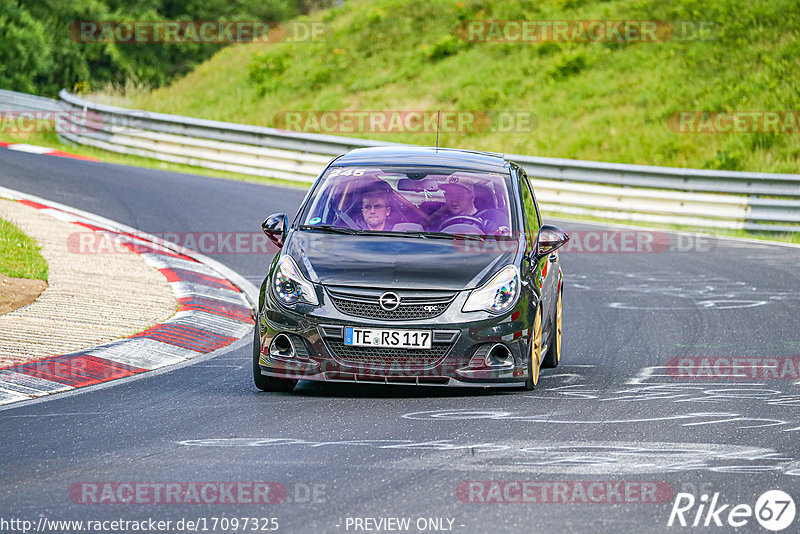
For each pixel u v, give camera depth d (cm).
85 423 2234
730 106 9688
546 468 1889
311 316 2502
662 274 5166
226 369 2927
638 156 9162
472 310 2506
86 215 5675
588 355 3272
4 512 1611
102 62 15662
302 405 2445
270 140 8669
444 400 2525
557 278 3131
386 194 2880
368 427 2209
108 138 9319
